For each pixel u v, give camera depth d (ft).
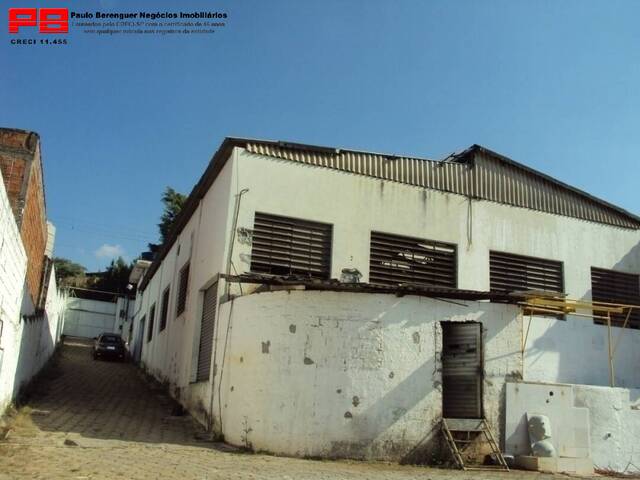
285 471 29.55
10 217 29.91
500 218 54.90
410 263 50.60
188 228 63.77
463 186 54.34
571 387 40.24
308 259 47.01
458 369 39.32
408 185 51.88
